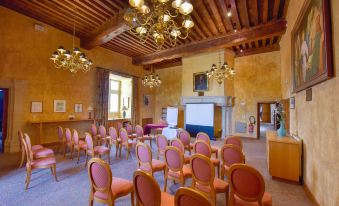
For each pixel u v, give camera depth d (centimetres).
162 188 321
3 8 523
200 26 622
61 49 467
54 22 611
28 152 317
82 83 740
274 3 489
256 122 838
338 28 201
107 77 829
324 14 219
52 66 641
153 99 1137
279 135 419
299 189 328
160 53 880
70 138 474
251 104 852
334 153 212
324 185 241
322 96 247
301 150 347
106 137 564
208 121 847
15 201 269
